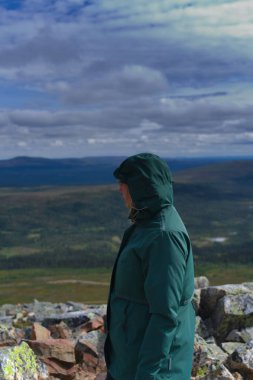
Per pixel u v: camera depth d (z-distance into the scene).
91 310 6.99
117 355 2.32
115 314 2.33
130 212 2.37
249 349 4.43
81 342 4.91
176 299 2.05
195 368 4.13
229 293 6.02
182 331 2.14
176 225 2.19
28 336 6.00
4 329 5.73
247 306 5.68
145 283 2.11
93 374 4.62
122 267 2.26
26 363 3.88
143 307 2.23
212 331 5.69
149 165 2.25
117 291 2.33
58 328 6.00
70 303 10.88
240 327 5.64
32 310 10.29
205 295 6.09
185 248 2.15
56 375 4.45
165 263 2.07
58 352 4.61
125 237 2.40
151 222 2.22
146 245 2.15
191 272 2.22
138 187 2.23
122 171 2.30
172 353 2.10
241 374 4.28
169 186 2.29
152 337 2.03
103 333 5.25
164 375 2.03
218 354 4.77
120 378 2.28
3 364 3.64
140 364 2.04
